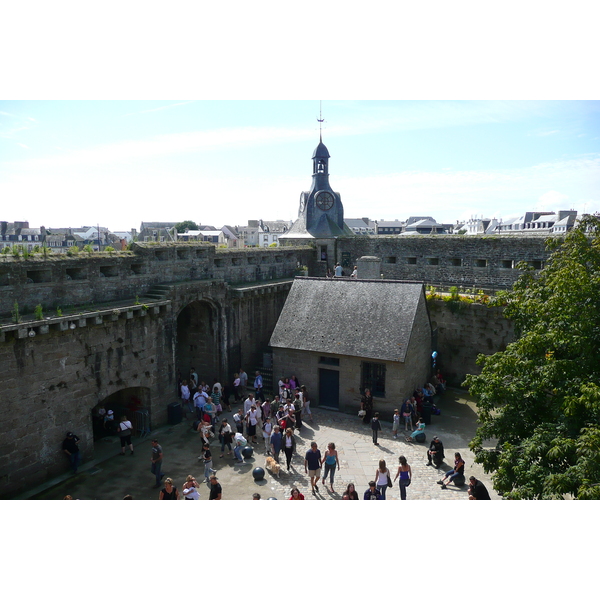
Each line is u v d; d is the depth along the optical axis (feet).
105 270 70.64
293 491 48.19
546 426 40.78
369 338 77.36
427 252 111.65
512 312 51.26
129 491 56.03
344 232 135.95
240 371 92.68
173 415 75.20
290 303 87.51
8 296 56.49
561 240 53.36
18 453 54.44
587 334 41.68
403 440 69.00
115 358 66.03
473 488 47.60
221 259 94.84
